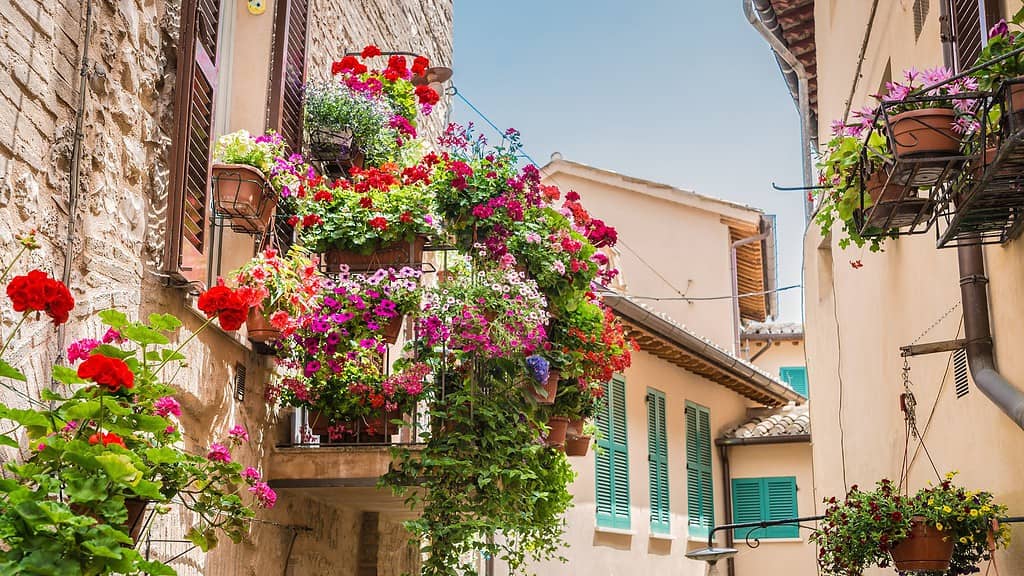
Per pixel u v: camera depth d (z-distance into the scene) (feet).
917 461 23.99
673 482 48.16
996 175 14.30
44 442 10.91
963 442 20.47
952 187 15.78
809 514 52.90
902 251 24.50
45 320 12.82
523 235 22.66
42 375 12.69
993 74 14.39
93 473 10.33
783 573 52.65
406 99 26.81
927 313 22.53
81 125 13.66
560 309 24.26
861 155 16.83
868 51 27.55
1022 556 17.47
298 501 22.26
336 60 26.63
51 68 13.15
